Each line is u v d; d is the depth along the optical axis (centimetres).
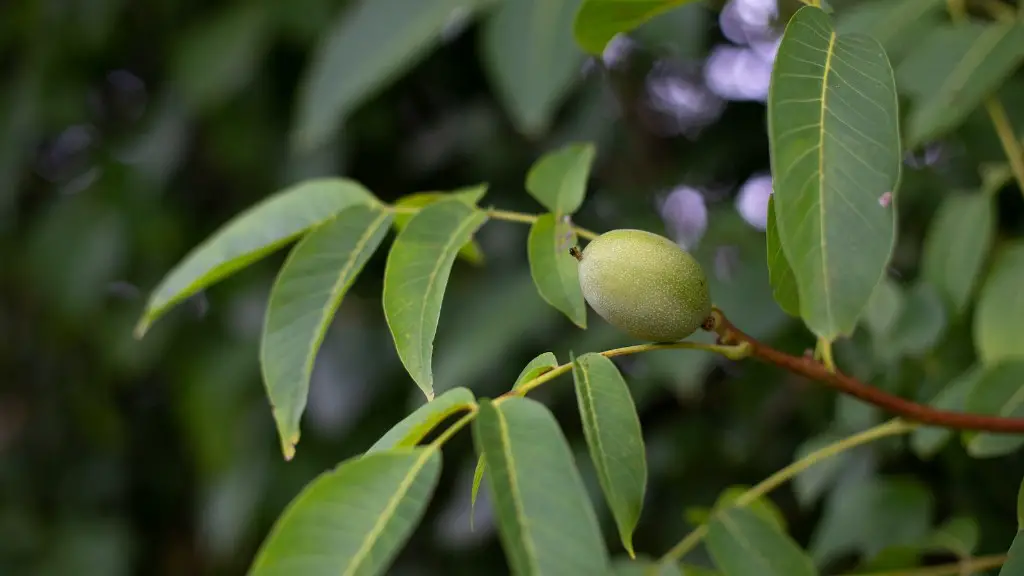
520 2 110
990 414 83
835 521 94
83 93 159
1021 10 88
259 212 83
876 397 77
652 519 129
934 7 92
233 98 144
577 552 65
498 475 66
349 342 134
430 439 138
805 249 69
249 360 140
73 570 157
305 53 145
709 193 144
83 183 162
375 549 66
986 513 101
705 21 114
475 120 145
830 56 71
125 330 152
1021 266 90
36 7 155
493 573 143
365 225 80
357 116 143
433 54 144
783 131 70
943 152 121
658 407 132
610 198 138
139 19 153
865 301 69
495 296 122
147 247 153
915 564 87
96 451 171
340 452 140
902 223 120
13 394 171
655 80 146
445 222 77
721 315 75
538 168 80
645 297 74
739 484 127
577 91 139
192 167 153
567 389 122
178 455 173
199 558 171
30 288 162
